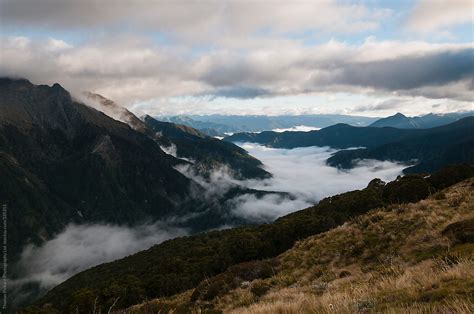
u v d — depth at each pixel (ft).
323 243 97.30
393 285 34.06
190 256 185.57
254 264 95.76
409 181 159.63
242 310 43.27
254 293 70.23
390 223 89.86
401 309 22.54
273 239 154.61
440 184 159.22
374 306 25.30
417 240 71.77
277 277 82.48
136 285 143.64
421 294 25.09
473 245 46.88
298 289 61.05
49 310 125.80
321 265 83.05
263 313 32.83
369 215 106.01
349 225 104.78
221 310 59.98
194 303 79.66
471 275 28.12
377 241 82.58
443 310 19.84
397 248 73.41
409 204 103.65
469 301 19.94
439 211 85.51
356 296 31.45
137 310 59.88
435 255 54.75
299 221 162.30
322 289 55.11
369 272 63.31
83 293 127.24
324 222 153.79
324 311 27.58
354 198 184.34
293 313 30.60
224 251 158.51
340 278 66.64
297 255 96.63
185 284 136.15
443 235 63.77
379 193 176.65
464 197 91.09
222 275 93.66
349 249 84.89
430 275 32.76
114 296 129.29
